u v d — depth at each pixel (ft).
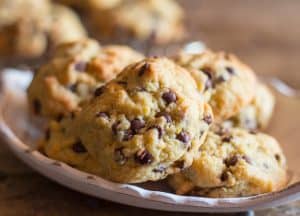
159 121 1.05
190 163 1.06
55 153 1.13
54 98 1.25
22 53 1.72
